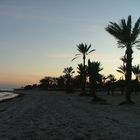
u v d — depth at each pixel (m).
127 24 46.34
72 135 14.63
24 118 23.38
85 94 80.00
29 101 53.09
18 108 35.41
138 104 43.69
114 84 91.00
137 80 85.88
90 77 71.00
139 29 46.25
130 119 22.28
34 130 16.48
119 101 53.03
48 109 33.00
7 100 59.59
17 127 17.91
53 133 15.30
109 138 13.68
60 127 17.73
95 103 46.22
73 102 48.97
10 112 29.55
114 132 15.53
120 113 27.78
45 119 22.48
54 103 45.84
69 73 128.25
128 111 30.33
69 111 30.06
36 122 20.52
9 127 17.92
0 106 40.12
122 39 46.38
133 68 85.69
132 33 46.22
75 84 130.25
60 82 169.62
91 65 70.81
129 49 46.25
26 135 14.72
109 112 28.95
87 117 23.89
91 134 14.90
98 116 24.73
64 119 22.39
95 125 18.58
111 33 46.84
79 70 92.12
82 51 81.00
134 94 86.44
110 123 19.62
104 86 113.44
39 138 13.79
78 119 22.31
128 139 13.41
